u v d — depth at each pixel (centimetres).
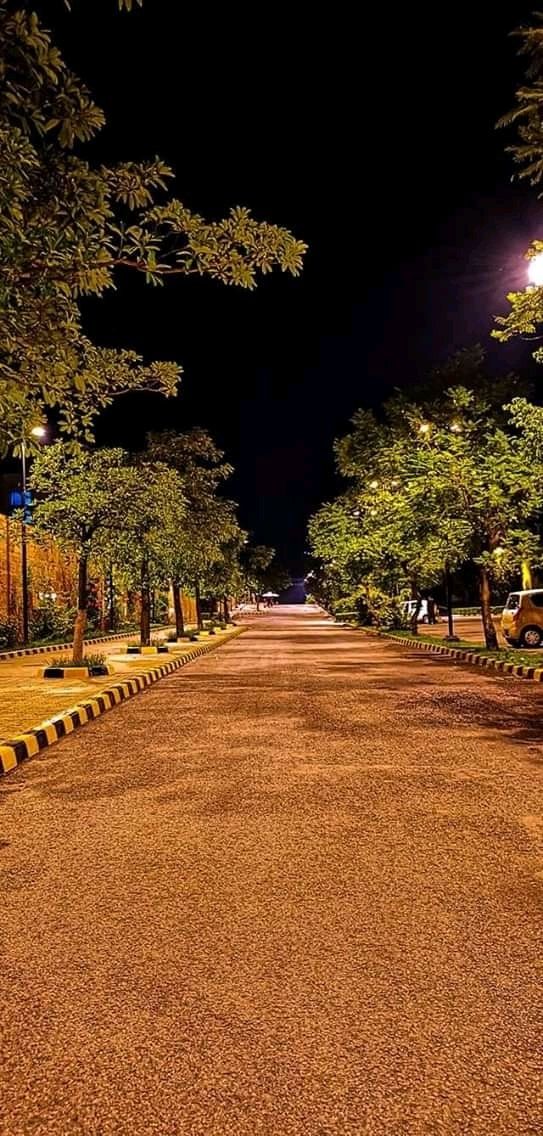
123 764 857
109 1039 326
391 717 1159
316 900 468
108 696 1348
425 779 768
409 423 3030
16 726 1039
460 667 1998
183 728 1091
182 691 1541
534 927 430
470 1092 290
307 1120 275
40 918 447
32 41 616
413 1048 318
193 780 775
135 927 434
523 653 2197
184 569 3016
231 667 2083
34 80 644
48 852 561
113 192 733
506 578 2391
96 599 4197
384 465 3312
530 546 2214
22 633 3259
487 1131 270
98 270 716
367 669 1955
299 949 406
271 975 379
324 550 4725
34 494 1881
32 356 725
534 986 368
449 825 615
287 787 741
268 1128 272
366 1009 348
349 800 692
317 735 1016
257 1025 335
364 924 435
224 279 767
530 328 1142
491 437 2205
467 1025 335
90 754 917
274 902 466
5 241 646
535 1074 301
